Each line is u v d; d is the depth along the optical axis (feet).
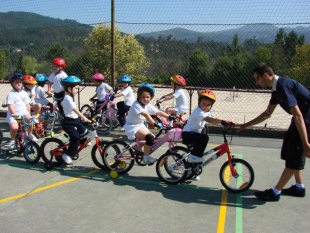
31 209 12.88
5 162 18.07
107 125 24.90
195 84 32.37
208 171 17.19
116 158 16.28
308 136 12.78
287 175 13.44
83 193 14.38
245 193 14.55
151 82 38.47
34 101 24.22
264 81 12.93
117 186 15.17
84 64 47.14
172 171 15.56
